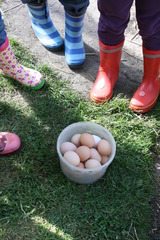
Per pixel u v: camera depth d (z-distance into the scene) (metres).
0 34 0.86
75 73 1.10
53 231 0.74
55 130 0.93
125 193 0.81
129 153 0.88
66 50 1.11
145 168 0.86
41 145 0.89
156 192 0.83
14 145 0.85
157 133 0.94
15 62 0.97
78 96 1.02
